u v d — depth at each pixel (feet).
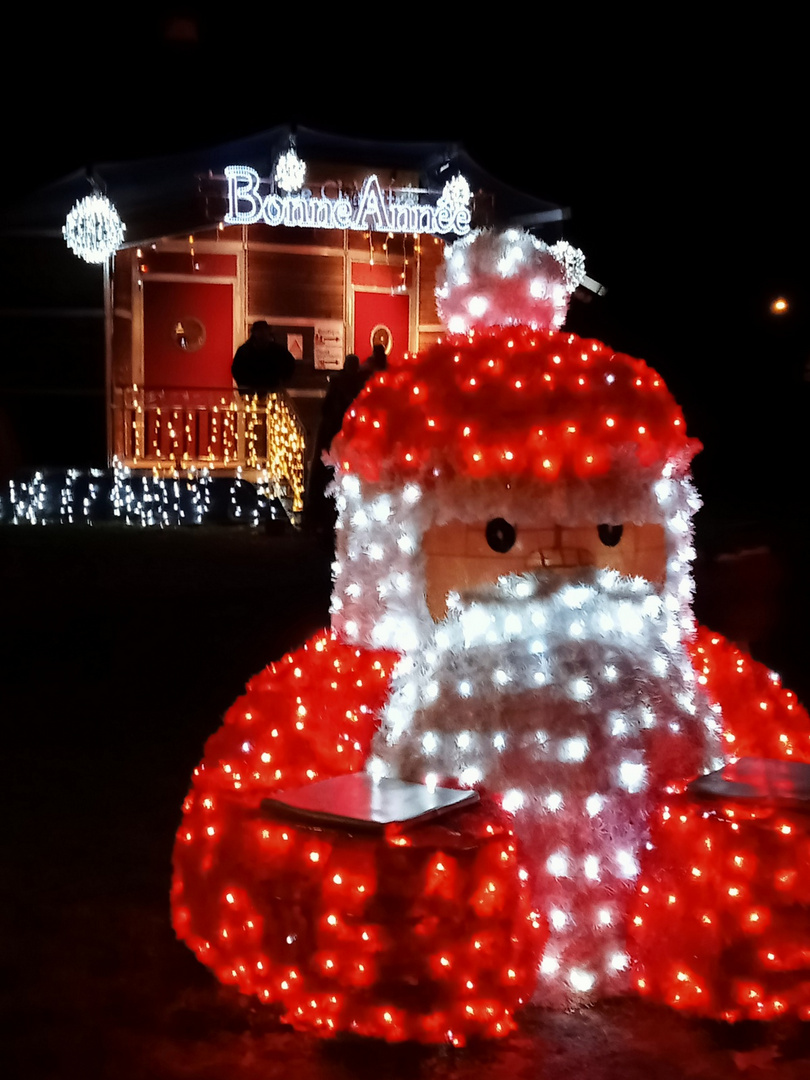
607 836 9.23
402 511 9.79
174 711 20.10
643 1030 9.14
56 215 42.65
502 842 8.64
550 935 9.34
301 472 41.78
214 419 46.50
